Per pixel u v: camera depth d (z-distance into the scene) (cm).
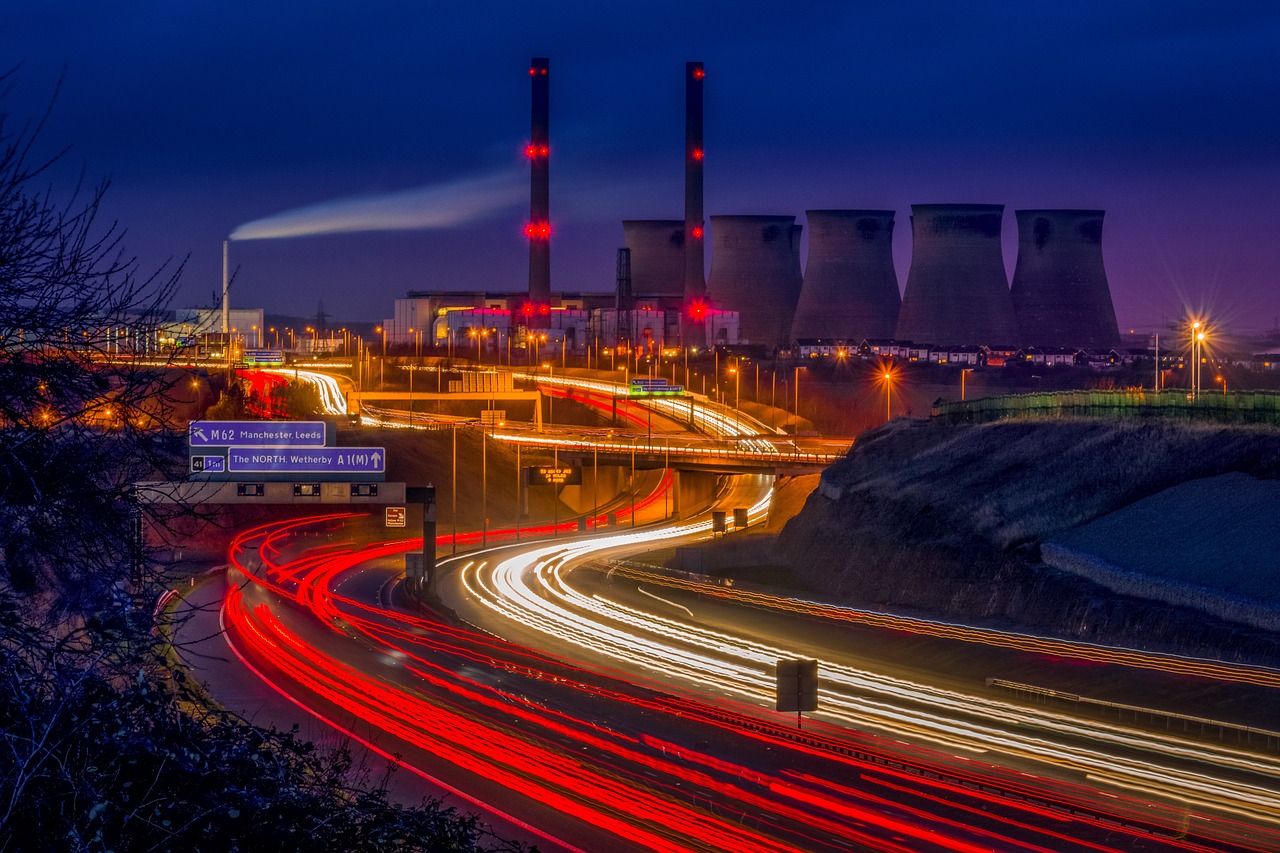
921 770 4447
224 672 6050
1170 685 5712
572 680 6178
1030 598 7675
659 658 6894
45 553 1162
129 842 1124
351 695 5628
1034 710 5600
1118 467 9156
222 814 1189
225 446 7462
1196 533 7538
